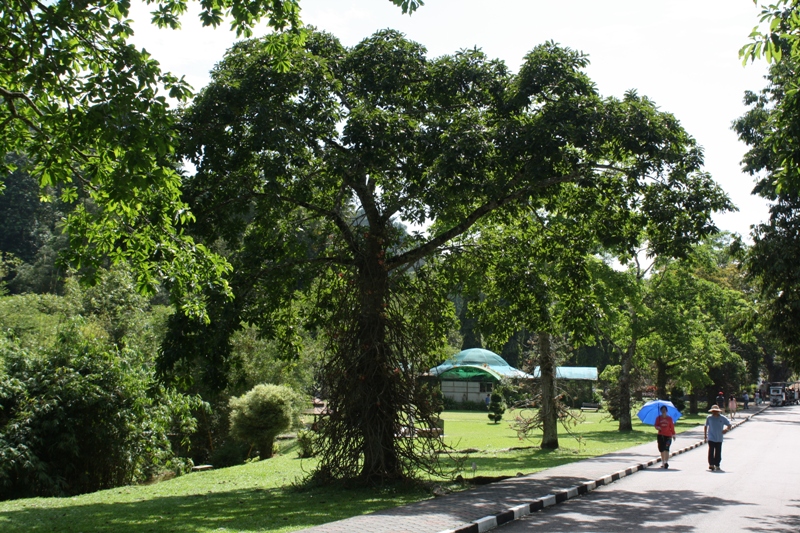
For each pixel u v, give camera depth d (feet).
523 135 44.80
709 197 49.34
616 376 145.79
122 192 28.14
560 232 59.11
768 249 60.54
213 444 89.92
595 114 46.03
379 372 44.11
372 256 47.37
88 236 34.91
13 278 152.25
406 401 43.96
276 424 80.23
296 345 61.05
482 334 65.67
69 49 29.45
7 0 29.63
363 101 47.44
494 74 49.78
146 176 28.91
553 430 84.17
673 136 47.96
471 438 104.47
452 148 43.06
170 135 29.71
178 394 63.52
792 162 33.42
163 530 29.55
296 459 72.84
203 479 57.41
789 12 29.99
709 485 48.03
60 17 28.73
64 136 29.84
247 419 79.66
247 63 49.26
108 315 89.76
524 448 83.15
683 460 67.82
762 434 111.45
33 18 29.30
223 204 48.60
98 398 56.70
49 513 36.22
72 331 59.57
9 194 167.12
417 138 45.27
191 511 36.11
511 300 59.57
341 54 53.11
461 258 59.52
